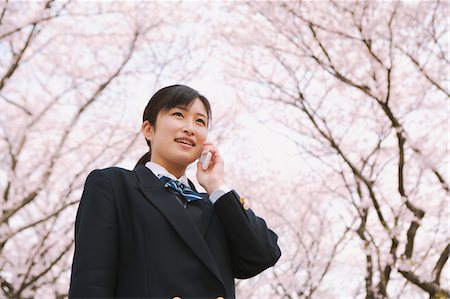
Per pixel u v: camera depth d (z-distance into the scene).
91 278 1.40
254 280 8.93
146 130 1.79
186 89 1.79
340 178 8.80
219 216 1.65
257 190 9.52
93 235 1.46
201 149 1.75
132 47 8.24
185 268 1.46
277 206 9.33
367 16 7.38
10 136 7.62
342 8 7.29
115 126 8.30
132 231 1.50
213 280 1.49
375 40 7.52
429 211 7.98
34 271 7.42
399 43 7.44
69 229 7.84
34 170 7.63
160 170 1.69
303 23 7.89
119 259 1.48
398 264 7.00
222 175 1.73
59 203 7.45
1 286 7.46
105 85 7.95
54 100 7.73
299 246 9.14
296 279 8.87
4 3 6.84
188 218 1.54
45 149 7.93
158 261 1.45
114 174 1.59
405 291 8.61
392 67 6.94
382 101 7.00
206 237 1.58
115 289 1.46
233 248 1.65
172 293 1.43
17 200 7.10
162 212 1.52
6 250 7.73
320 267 8.94
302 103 8.15
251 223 1.66
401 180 6.92
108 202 1.52
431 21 7.42
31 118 7.55
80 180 7.93
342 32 7.53
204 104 1.81
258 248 1.63
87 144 8.25
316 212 9.21
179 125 1.72
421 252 8.02
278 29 8.12
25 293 7.29
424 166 7.34
